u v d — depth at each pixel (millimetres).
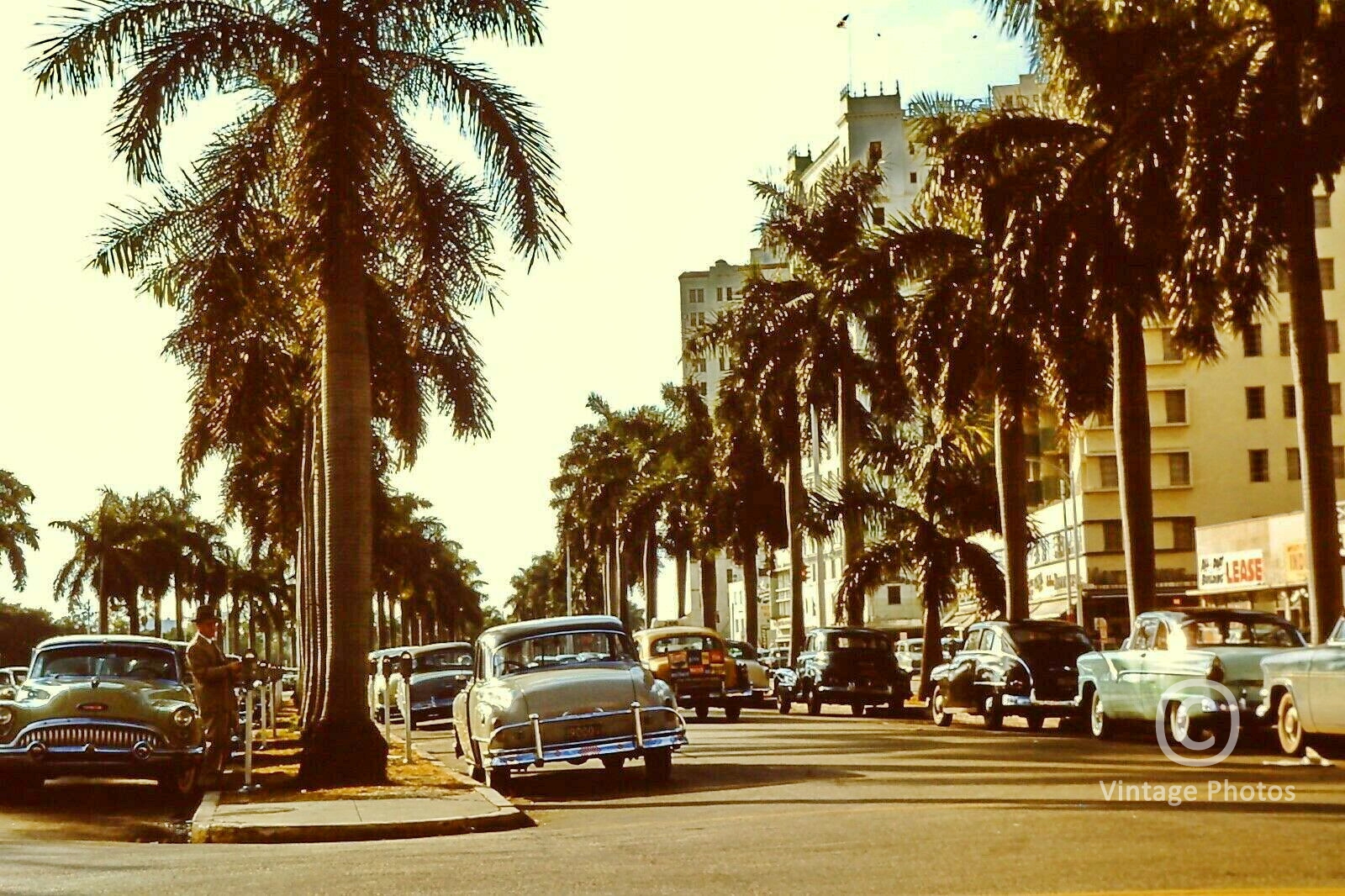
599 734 17297
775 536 57156
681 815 13719
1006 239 28109
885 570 42531
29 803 17734
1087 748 20891
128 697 17734
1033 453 76250
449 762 23375
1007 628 27141
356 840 13445
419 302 22625
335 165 19328
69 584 102312
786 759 20484
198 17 19875
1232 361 72625
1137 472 28594
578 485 93375
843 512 43281
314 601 38062
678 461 77438
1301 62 24516
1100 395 31656
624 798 16234
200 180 20797
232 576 110688
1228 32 25078
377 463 39844
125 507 104812
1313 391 23281
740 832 11648
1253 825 10672
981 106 32500
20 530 89625
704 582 71062
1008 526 35219
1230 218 23656
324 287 19781
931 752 20656
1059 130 30016
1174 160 24375
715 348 48406
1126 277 27047
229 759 23797
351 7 19766
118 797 19078
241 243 20516
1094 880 8445
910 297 36000
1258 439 72250
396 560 92812
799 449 47281
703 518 60812
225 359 27000
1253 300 24734
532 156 21234
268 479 44438
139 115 19484
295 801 16219
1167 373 72750
